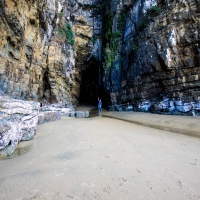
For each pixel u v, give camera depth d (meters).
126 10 21.55
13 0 7.86
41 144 4.60
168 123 9.21
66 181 2.60
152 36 15.29
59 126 7.31
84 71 30.97
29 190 2.30
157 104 13.38
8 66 8.01
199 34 11.56
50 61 14.14
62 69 16.08
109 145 4.55
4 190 2.28
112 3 22.94
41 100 13.36
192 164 3.50
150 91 14.98
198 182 2.78
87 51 26.11
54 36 15.22
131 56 18.41
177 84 12.48
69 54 18.31
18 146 4.45
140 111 15.47
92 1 25.59
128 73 18.27
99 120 10.20
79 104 29.72
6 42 7.82
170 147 4.66
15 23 8.13
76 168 3.05
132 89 16.97
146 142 5.09
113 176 2.84
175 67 12.70
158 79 14.15
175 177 2.91
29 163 3.24
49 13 13.49
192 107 11.06
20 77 9.28
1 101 4.29
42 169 2.96
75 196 2.24
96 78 32.44
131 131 6.82
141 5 18.25
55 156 3.63
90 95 36.53
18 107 4.81
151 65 14.59
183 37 12.48
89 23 25.62
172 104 12.27
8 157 3.66
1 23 7.28
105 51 23.08
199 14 11.87
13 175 2.71
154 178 2.84
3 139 3.64
